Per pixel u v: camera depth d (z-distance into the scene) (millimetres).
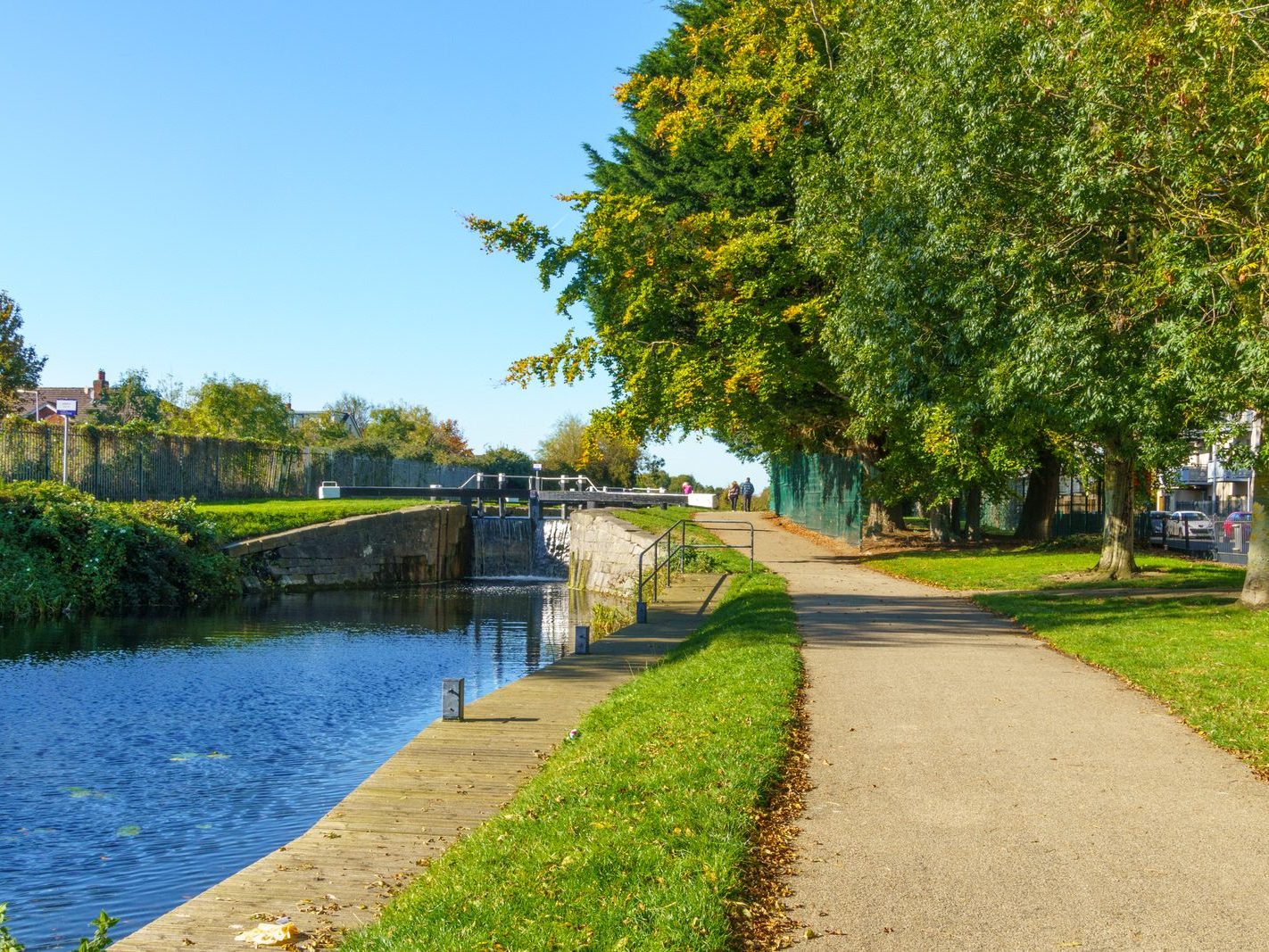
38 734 12625
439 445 89938
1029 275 14992
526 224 26266
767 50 27359
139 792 10156
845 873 5750
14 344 43156
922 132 16516
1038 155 14750
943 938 4895
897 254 17688
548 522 45469
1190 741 8828
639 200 26109
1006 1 14680
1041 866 5848
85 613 24828
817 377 28359
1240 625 14977
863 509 36000
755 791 6984
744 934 4914
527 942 4684
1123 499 23297
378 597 32625
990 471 29953
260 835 8883
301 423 76562
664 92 30297
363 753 11852
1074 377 14781
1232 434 14789
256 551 32562
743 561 29156
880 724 9438
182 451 37875
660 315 28062
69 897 7453
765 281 26984
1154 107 12789
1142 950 4758
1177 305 13398
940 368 18203
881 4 18672
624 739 8805
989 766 8023
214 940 5348
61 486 27656
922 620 17047
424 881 5949
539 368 27250
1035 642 14547
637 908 5004
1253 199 12250
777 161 27125
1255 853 6074
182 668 17609
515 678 17438
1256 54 12461
